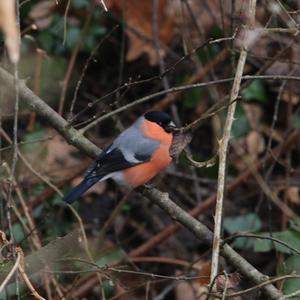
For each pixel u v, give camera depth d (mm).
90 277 10250
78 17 12180
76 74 12211
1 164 8469
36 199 10414
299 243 8773
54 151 11523
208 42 7609
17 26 6402
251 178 11289
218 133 11922
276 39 10086
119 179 9312
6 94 8266
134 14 12484
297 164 11938
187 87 7863
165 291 10719
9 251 7207
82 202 11938
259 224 10914
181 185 12047
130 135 9453
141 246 10719
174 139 8695
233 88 7297
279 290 7770
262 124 12094
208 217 11617
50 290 9070
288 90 11445
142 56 12695
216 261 6848
